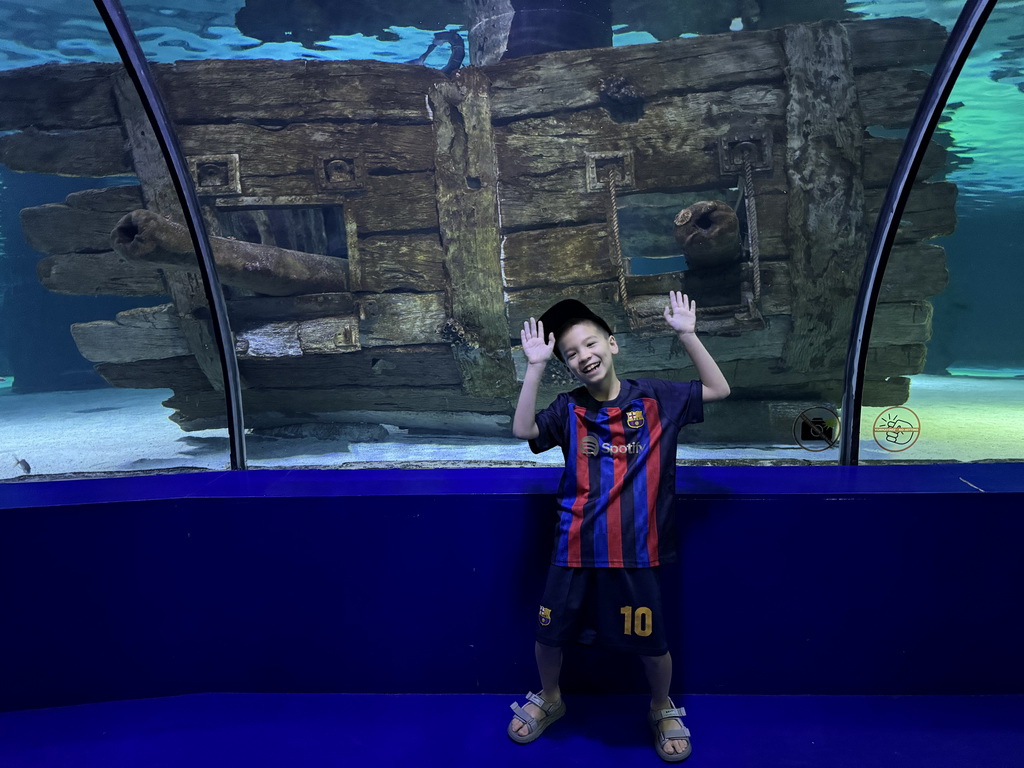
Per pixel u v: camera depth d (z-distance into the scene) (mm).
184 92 4555
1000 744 1783
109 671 2045
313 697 2062
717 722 1903
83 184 26000
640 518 1694
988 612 1923
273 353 5016
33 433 6691
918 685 1986
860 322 2365
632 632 1697
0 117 4688
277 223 5812
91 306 29484
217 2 8086
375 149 4699
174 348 5375
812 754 1759
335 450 5121
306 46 9312
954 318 27750
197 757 1786
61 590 1981
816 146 4422
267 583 2025
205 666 2078
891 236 2201
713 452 4637
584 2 5938
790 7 6715
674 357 4953
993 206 26344
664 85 4488
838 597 1954
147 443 5773
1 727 1924
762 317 4660
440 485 2082
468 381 5102
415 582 2008
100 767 1745
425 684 2068
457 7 7895
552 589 1744
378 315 4988
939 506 1885
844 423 2457
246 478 2246
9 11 9711
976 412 6922
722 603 1985
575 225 4730
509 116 4629
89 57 11531
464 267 4781
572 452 1762
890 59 4312
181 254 4164
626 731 1887
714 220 4184
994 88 11578
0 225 25625
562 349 1771
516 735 1827
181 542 2002
